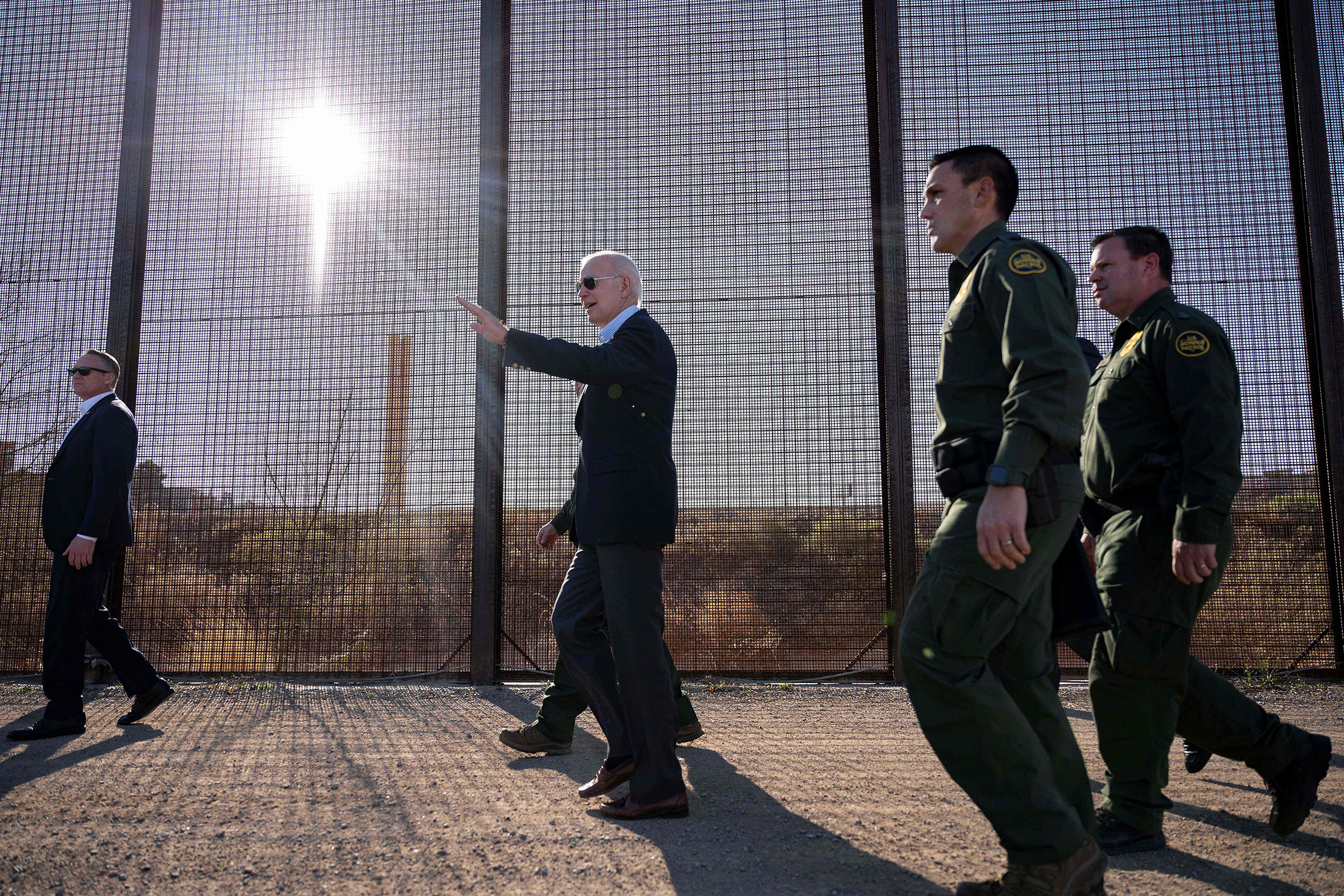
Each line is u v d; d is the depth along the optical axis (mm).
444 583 4664
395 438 4715
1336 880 1857
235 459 4750
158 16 5098
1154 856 2037
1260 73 4715
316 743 3258
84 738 3357
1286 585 4480
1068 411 1558
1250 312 4578
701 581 4617
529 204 4801
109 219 4938
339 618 4668
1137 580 2186
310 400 4758
